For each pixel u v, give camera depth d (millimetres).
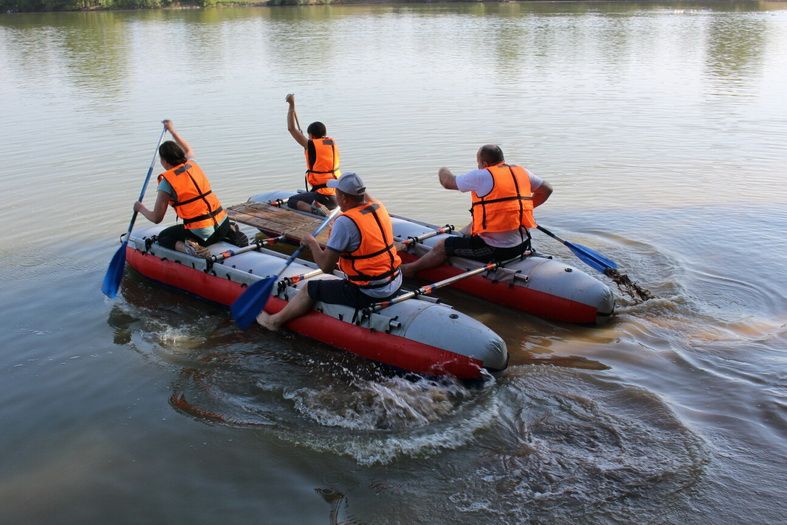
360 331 4949
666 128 11398
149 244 6480
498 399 4402
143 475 3805
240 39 23781
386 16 32312
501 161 5777
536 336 5281
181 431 4180
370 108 12852
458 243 6016
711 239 6879
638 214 7676
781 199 8031
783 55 19031
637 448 3852
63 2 35406
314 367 4895
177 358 5035
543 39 22906
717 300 5602
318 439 4070
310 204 7359
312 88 14797
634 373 4613
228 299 5816
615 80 15664
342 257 4883
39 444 4086
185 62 18609
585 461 3771
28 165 9656
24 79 16172
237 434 4141
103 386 4672
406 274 6445
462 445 3984
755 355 4750
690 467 3672
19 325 5520
